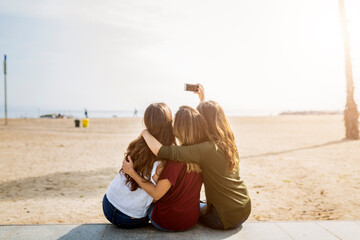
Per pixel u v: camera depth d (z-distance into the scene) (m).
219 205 3.07
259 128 26.67
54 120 42.06
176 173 2.90
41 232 3.24
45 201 5.59
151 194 2.92
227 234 3.18
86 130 24.50
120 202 3.15
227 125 3.10
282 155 11.17
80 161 10.13
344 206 5.09
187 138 2.97
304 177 7.46
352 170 8.11
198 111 3.12
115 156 11.25
